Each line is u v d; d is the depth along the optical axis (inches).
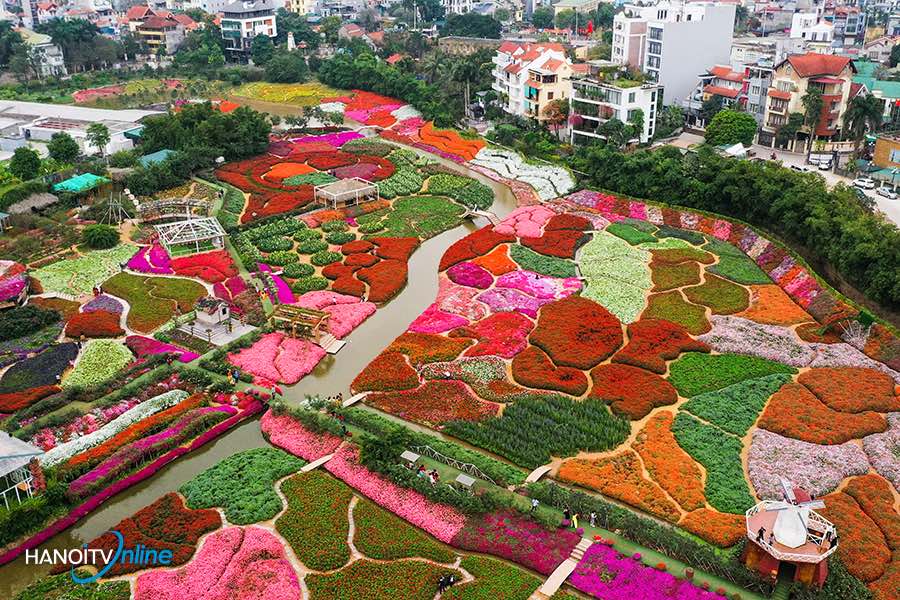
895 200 5049.2
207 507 2593.5
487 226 5049.2
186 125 6732.3
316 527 2482.8
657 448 2829.7
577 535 2417.6
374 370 3395.7
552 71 6988.2
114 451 2832.2
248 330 3764.8
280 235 4985.2
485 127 7765.8
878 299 3752.5
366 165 6353.3
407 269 4512.8
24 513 2485.2
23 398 3137.3
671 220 5073.8
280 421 3051.2
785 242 4576.8
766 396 3129.9
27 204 5152.6
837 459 2736.2
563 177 5940.0
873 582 2215.8
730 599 2156.7
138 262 4498.0
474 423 3016.7
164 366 3385.8
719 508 2532.0
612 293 4052.7
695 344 3523.6
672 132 6958.7
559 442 2883.9
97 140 6343.5
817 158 6008.9
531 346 3565.5
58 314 3865.7
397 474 2677.2
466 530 2463.1
